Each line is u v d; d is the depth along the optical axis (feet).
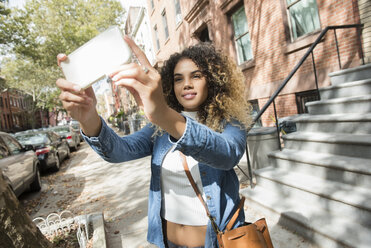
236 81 4.09
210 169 3.89
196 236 4.03
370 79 11.23
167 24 47.52
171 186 4.17
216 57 4.09
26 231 5.19
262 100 24.41
